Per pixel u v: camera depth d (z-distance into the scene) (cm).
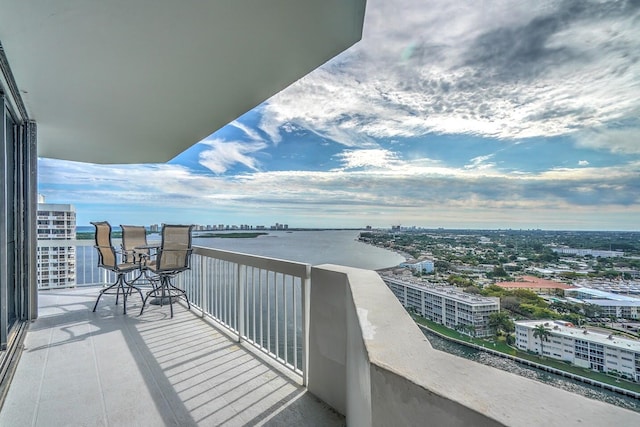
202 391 223
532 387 54
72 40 208
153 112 340
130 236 529
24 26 191
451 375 60
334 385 200
